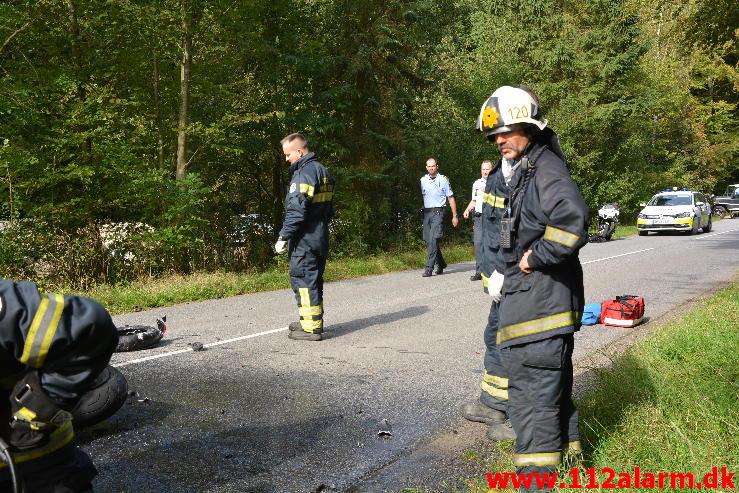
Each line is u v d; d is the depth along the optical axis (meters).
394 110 17.31
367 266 13.25
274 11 13.80
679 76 40.25
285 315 8.09
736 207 40.78
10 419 1.77
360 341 6.55
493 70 23.61
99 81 12.09
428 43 17.42
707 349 5.21
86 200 10.45
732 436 3.38
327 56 15.57
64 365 1.75
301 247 6.44
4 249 9.31
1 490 1.86
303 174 6.31
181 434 3.89
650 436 3.41
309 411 4.36
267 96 14.52
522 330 2.89
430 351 6.11
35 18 10.94
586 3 30.83
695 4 13.38
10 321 1.67
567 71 31.20
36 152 9.95
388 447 3.75
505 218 2.98
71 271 9.87
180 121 12.25
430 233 12.40
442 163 18.95
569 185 2.79
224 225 12.95
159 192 11.09
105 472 3.33
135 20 11.66
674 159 39.66
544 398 2.90
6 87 10.03
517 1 31.27
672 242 20.75
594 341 6.43
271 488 3.19
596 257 15.69
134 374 5.23
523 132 2.96
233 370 5.39
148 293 9.13
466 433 3.99
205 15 11.70
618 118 29.58
